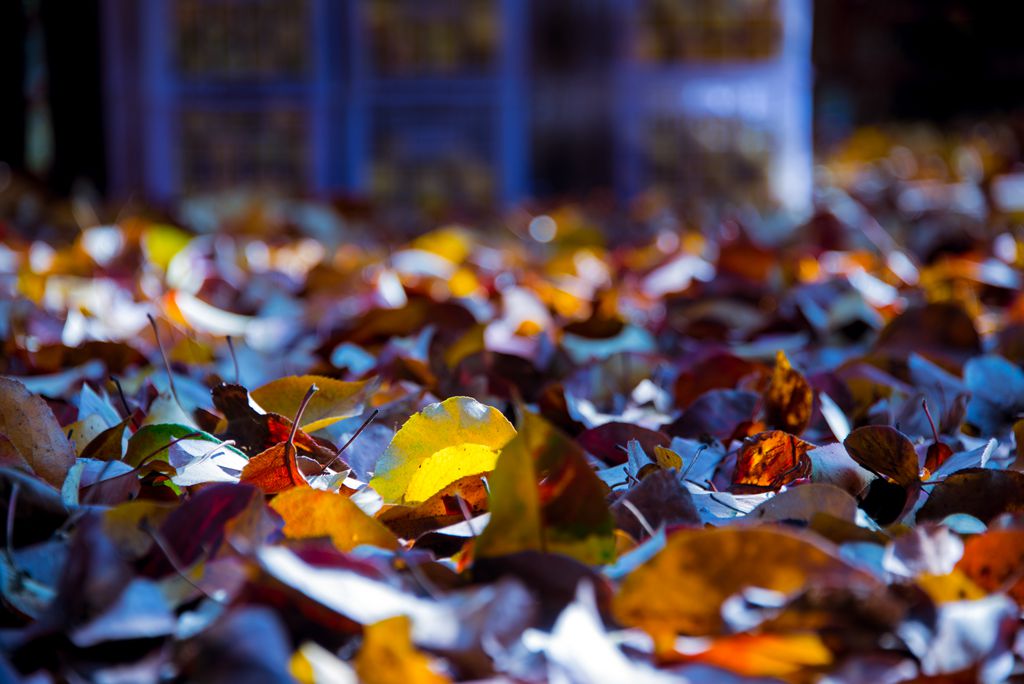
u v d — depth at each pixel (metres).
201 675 1.00
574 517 1.09
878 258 2.30
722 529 1.04
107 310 1.75
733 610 1.04
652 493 1.14
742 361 1.43
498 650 1.02
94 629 1.03
